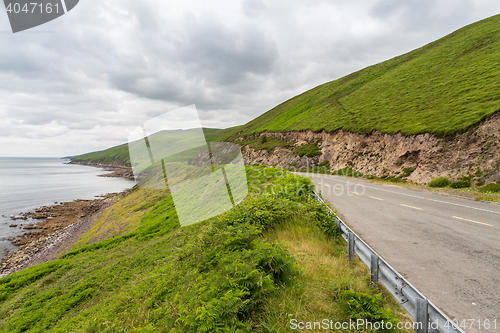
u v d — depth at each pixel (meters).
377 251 5.88
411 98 37.91
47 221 48.59
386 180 23.11
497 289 4.11
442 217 8.95
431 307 2.72
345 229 5.84
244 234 5.10
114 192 77.38
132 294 6.74
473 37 52.00
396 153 25.62
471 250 5.80
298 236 6.41
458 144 19.33
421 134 23.30
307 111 82.75
